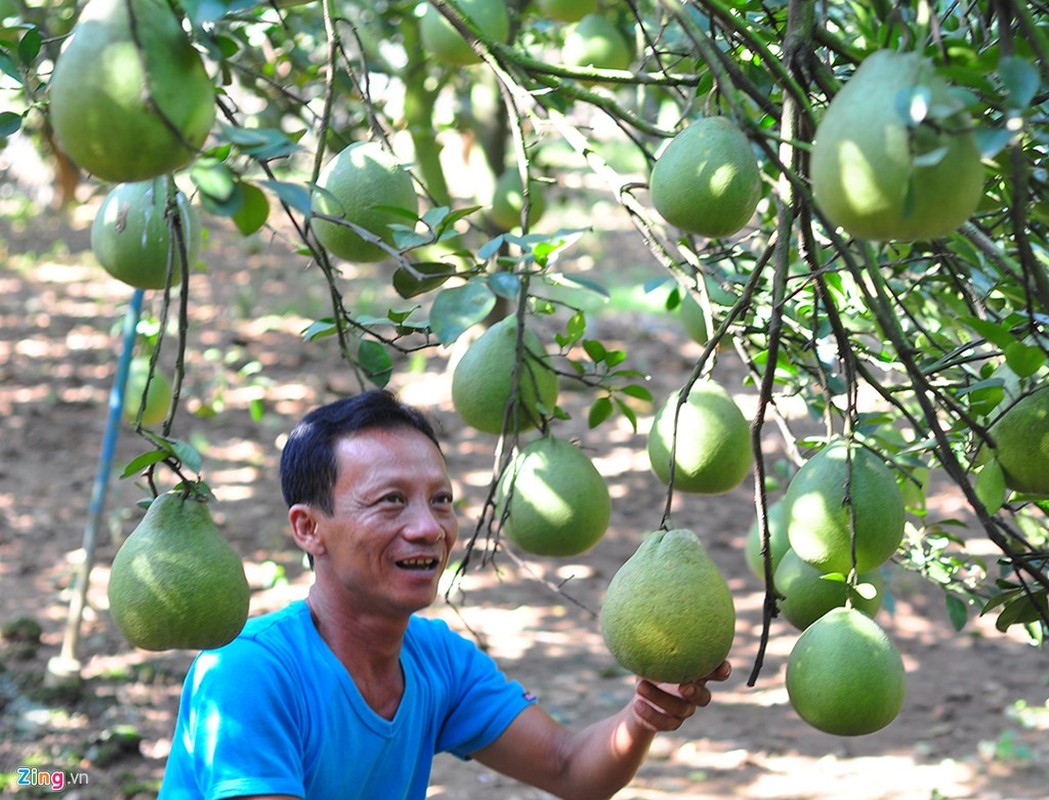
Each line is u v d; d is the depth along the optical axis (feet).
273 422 28.53
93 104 4.22
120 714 16.40
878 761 16.65
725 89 5.03
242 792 6.33
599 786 7.49
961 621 9.24
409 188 6.53
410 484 6.72
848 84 4.24
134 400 12.90
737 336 7.79
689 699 6.93
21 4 9.95
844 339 5.82
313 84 14.62
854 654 5.66
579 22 10.87
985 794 15.66
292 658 6.73
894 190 4.05
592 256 44.45
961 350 6.31
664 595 5.48
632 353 33.99
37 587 20.51
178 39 4.34
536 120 6.91
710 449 6.93
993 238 8.23
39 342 33.91
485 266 6.01
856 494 5.79
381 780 7.12
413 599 6.72
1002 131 3.93
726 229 5.74
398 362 32.73
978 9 6.02
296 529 6.99
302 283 40.14
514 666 18.86
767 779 16.16
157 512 5.47
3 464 25.71
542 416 7.04
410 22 16.43
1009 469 5.69
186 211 6.30
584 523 6.96
